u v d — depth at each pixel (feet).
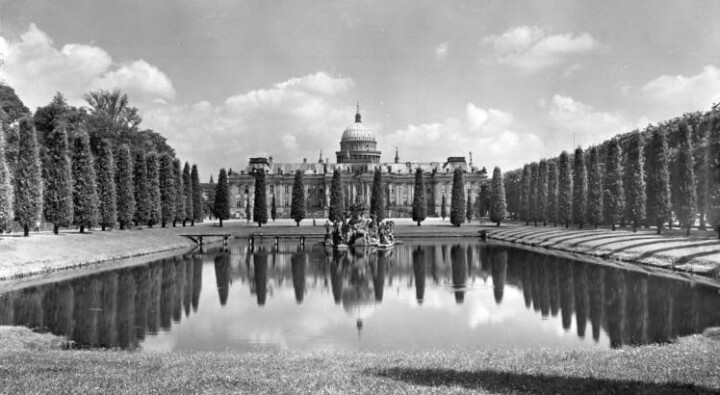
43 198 239.50
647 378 55.62
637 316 112.47
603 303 127.24
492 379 56.80
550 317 114.11
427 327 106.11
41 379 55.98
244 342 94.48
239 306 129.18
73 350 83.35
